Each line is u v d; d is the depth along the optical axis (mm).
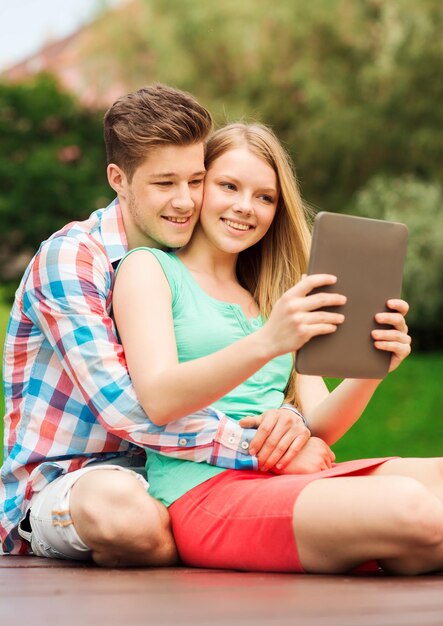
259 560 2053
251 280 2645
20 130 15492
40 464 2402
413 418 9578
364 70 14492
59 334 2301
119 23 15930
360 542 1939
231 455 2195
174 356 2205
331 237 2037
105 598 1621
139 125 2389
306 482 2037
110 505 2127
